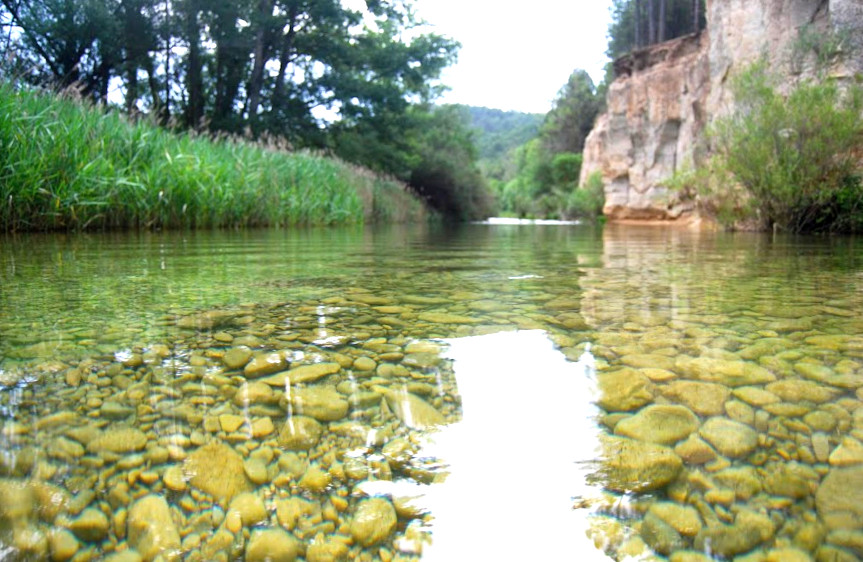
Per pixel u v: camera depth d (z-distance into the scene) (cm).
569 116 3112
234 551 48
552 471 57
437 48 1496
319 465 59
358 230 750
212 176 584
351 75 1444
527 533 48
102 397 72
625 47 2516
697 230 783
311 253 298
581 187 2162
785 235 566
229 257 259
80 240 348
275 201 716
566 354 94
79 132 452
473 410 71
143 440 62
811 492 53
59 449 59
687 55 1296
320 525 50
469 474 57
